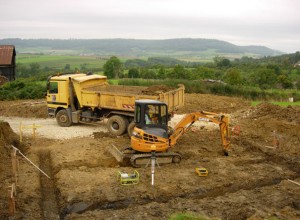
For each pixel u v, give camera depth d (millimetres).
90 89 20594
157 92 18812
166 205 11484
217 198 12062
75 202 11727
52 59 157125
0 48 45188
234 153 16766
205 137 19141
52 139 18672
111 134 19219
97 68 116312
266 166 15234
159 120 14914
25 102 30016
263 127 20562
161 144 14594
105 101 19312
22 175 13680
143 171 14156
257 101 34031
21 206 11328
